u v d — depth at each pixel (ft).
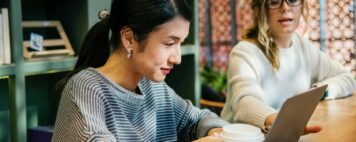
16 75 6.64
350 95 7.77
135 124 4.66
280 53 7.42
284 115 3.95
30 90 8.19
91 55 4.73
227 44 17.83
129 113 4.53
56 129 4.25
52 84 8.46
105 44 4.71
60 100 4.32
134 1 4.17
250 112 5.59
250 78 6.58
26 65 6.77
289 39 7.50
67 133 4.05
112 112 4.32
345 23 12.68
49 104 8.54
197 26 9.37
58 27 7.76
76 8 7.81
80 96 4.12
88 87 4.17
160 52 4.18
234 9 17.37
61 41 7.64
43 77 8.39
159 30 4.11
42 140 7.66
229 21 17.61
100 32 4.69
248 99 5.89
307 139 4.77
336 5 12.71
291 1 7.06
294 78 7.57
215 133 4.81
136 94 4.55
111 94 4.32
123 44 4.30
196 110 5.55
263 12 7.12
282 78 7.37
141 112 4.76
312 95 4.29
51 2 8.16
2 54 6.58
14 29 6.61
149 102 4.91
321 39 12.78
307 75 7.85
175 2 4.17
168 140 5.19
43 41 7.43
